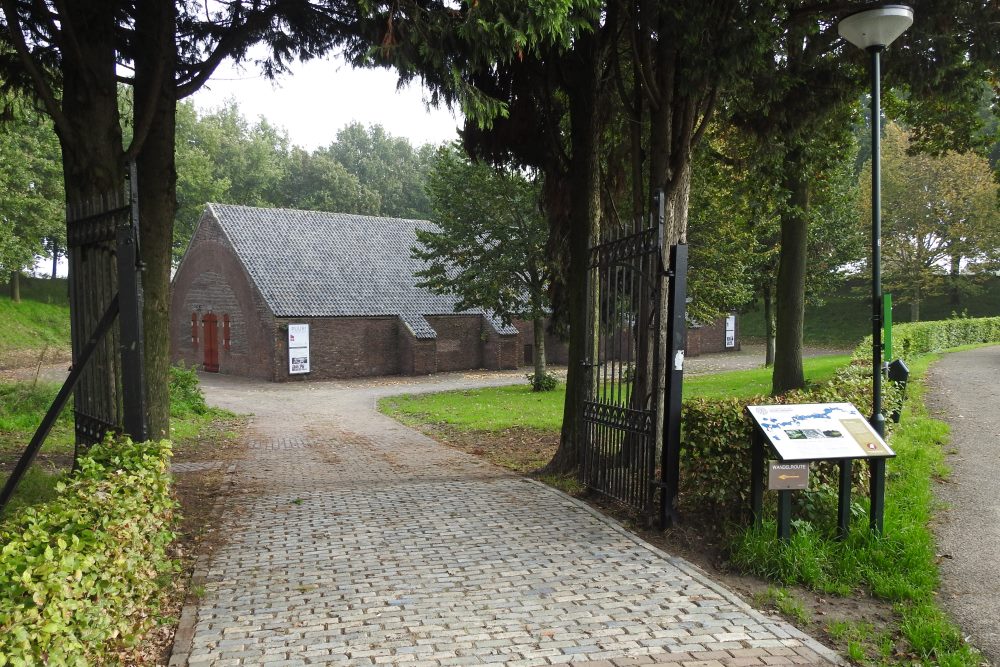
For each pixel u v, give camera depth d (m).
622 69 10.70
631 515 7.00
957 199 40.06
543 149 9.85
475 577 5.37
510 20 6.41
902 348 18.23
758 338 55.00
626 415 7.07
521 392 26.45
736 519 6.20
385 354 34.94
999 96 12.08
